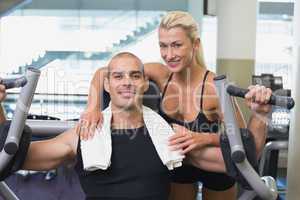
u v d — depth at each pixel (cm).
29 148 148
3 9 414
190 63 174
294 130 184
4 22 502
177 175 191
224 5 397
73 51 528
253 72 403
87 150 144
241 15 396
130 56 153
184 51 169
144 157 146
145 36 538
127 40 540
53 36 526
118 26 546
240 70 403
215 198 193
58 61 515
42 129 164
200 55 179
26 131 142
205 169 166
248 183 136
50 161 155
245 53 402
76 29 537
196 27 173
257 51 427
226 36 400
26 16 511
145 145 148
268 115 139
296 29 188
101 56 531
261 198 140
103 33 545
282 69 420
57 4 526
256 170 139
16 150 131
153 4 540
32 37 517
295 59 186
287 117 208
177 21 168
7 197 160
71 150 154
